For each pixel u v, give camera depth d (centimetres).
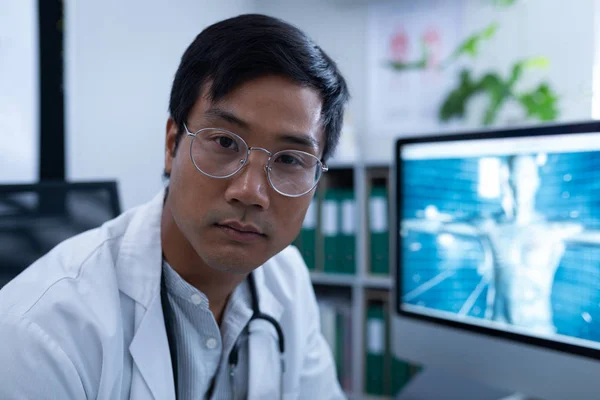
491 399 89
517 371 79
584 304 71
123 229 66
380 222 155
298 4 230
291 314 76
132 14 168
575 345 72
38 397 46
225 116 47
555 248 75
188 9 195
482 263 86
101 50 156
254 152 48
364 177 157
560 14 178
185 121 51
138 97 171
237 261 50
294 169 51
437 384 97
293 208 51
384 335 151
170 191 55
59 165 143
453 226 91
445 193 92
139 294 58
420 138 97
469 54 194
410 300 98
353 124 197
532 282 78
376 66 213
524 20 185
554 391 74
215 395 63
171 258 61
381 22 212
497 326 83
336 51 221
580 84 175
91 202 99
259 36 47
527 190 79
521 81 184
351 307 161
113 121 161
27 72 136
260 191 48
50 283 53
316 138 50
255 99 47
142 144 174
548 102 178
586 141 71
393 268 102
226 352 64
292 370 73
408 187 99
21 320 48
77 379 49
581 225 72
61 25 143
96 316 52
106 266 58
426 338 95
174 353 59
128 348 56
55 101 142
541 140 77
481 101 192
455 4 197
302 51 48
